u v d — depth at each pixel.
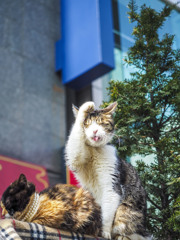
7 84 8.69
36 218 2.07
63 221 2.07
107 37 8.85
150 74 2.92
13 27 9.44
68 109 9.61
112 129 2.78
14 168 7.41
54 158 8.56
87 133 2.59
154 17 3.17
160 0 3.38
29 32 9.72
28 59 9.38
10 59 9.03
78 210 2.14
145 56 3.11
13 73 8.92
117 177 2.59
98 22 8.84
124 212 2.51
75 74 9.20
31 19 9.92
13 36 9.35
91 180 2.66
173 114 2.96
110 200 2.49
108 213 2.44
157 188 2.76
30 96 8.96
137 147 2.82
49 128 8.92
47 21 10.27
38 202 2.11
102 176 2.58
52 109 9.22
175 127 2.93
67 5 10.20
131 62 3.15
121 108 2.98
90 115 2.72
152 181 2.79
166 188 2.72
